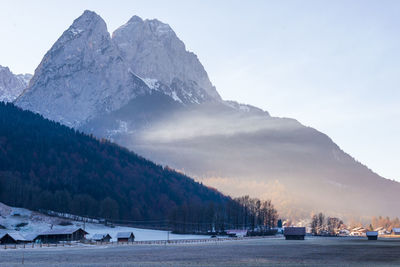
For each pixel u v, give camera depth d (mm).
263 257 126688
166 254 137500
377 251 154250
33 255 133750
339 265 104938
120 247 177250
